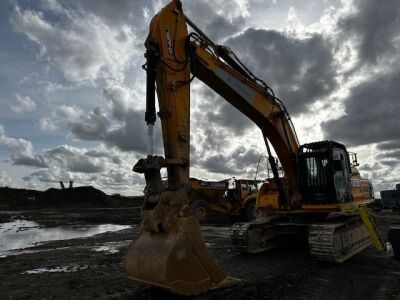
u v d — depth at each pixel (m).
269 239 10.57
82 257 10.17
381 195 29.36
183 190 5.72
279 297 6.18
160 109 6.68
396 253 5.03
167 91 6.72
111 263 9.09
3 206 47.53
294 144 10.65
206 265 5.51
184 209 5.50
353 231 9.70
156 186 5.74
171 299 5.86
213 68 8.41
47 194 53.03
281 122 10.32
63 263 9.31
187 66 7.25
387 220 19.83
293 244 11.44
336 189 9.69
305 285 6.88
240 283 6.86
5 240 15.88
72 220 26.94
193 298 5.88
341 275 7.60
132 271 5.50
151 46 6.71
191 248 5.37
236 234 9.81
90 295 6.29
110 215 32.34
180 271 5.18
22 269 8.62
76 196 53.53
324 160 9.86
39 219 28.33
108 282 7.10
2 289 6.81
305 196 10.11
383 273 7.76
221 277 5.68
